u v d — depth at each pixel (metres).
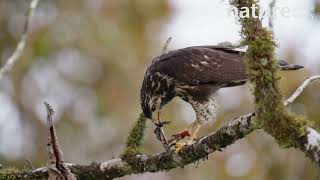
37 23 19.45
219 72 9.38
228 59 9.51
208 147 7.55
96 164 8.52
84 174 8.52
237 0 6.94
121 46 19.42
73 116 19.09
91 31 19.50
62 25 19.48
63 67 19.47
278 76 6.62
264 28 6.81
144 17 19.69
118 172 8.41
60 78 19.45
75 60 19.50
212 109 9.37
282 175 15.71
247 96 15.58
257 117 6.64
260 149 16.23
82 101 19.33
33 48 19.25
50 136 7.88
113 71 19.34
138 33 19.62
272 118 6.47
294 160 15.63
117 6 19.78
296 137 6.27
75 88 19.38
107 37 19.39
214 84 9.42
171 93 9.57
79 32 19.47
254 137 16.23
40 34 19.36
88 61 19.45
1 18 19.69
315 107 14.59
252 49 6.71
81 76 19.42
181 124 17.45
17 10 20.22
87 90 19.39
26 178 8.55
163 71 9.47
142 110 9.30
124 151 8.41
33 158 18.70
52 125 7.87
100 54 19.34
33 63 19.33
